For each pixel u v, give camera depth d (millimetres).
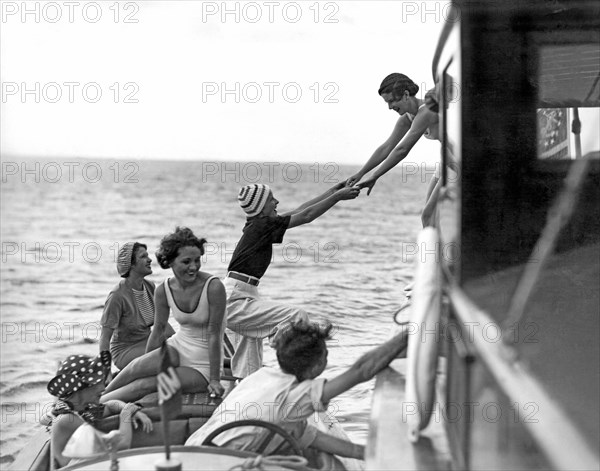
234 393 7824
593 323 4691
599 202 5027
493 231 5176
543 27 5094
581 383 4242
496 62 5215
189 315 9203
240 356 11156
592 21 5078
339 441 7719
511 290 5004
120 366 10633
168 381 5996
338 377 7430
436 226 6934
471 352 4316
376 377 7453
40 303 28594
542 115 5223
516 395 3471
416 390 5879
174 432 8242
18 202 73750
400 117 10820
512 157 5270
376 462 5527
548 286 4918
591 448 2953
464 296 5051
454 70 5543
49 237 56281
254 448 7367
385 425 6160
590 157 5078
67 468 6691
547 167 5246
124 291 10617
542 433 3096
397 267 33750
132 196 88938
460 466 4500
